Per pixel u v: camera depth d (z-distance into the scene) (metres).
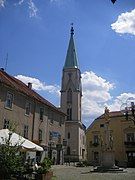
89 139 58.47
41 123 40.69
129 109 18.84
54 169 32.28
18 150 14.61
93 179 19.59
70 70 89.38
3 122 30.48
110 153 31.89
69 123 82.12
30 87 46.16
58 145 46.91
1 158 13.03
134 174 25.88
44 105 42.03
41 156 39.66
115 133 56.66
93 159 56.59
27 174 15.02
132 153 53.97
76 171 29.72
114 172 28.78
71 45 92.56
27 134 36.00
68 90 87.31
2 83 30.42
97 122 58.66
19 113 34.12
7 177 12.95
